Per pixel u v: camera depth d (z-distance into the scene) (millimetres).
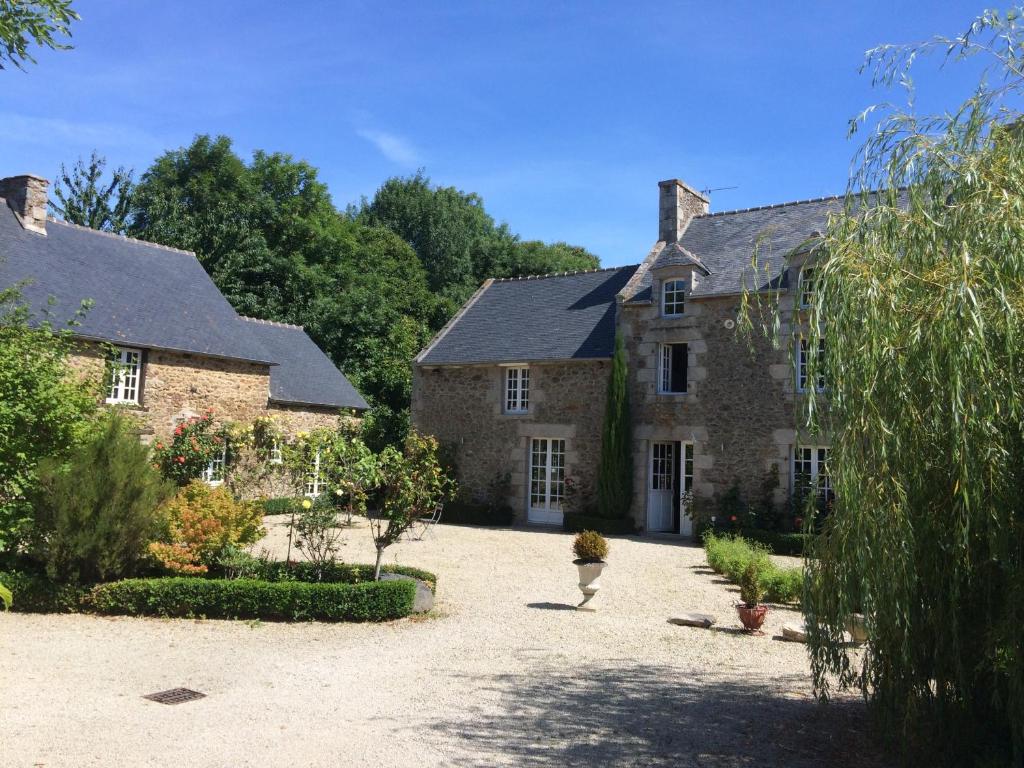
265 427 14617
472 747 5152
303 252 32938
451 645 7816
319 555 11055
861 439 4375
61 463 9180
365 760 4879
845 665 4895
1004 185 4488
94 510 8820
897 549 4234
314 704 5934
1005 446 4246
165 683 6359
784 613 9531
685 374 18578
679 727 5625
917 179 4961
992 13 5141
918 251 4605
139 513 9039
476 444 19625
